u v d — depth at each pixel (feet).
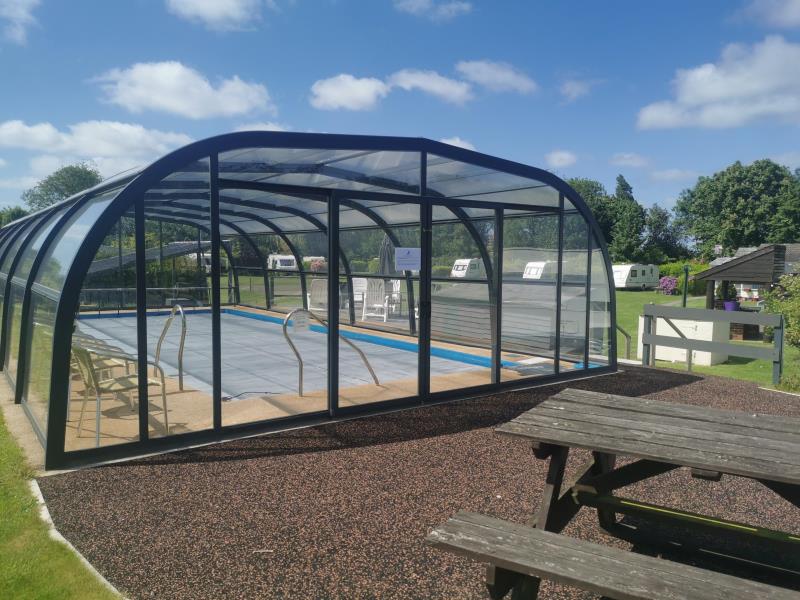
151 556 11.06
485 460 16.53
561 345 28.48
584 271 28.86
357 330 35.50
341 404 21.43
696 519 10.62
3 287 32.42
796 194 191.83
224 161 19.34
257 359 31.55
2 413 20.97
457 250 27.89
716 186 211.61
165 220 44.47
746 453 9.42
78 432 16.69
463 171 24.00
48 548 11.33
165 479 14.89
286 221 41.42
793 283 34.71
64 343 15.67
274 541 11.68
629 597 6.99
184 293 47.42
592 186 272.31
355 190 21.33
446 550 8.30
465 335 28.04
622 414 11.82
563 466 10.80
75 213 20.95
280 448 17.39
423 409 22.13
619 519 13.19
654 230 222.07
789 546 9.83
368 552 11.27
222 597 9.73
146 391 16.88
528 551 8.07
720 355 38.52
